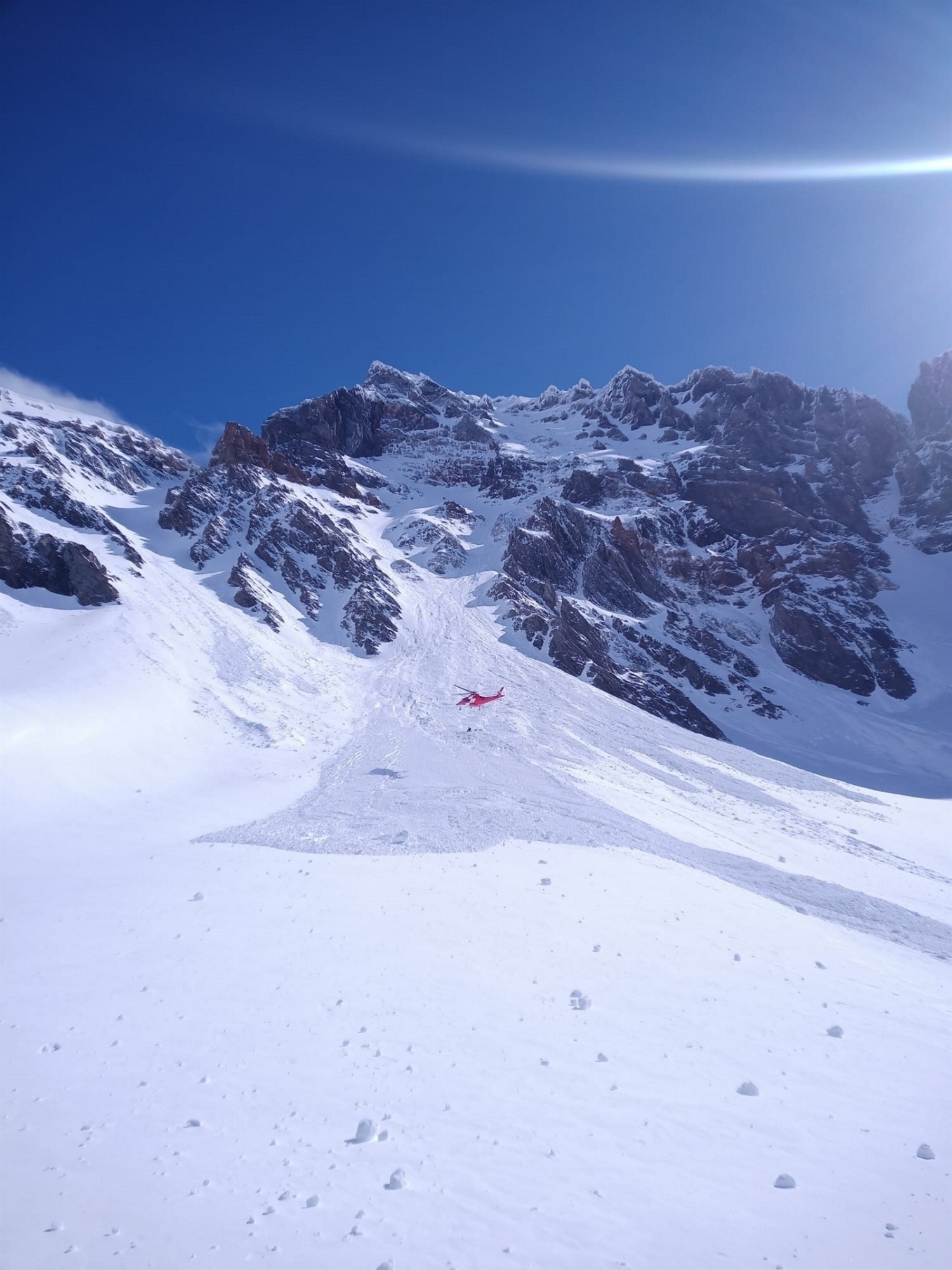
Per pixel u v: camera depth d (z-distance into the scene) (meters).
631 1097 11.34
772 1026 13.97
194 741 36.72
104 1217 8.38
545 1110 10.85
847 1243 8.77
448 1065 11.80
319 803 29.42
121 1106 10.45
